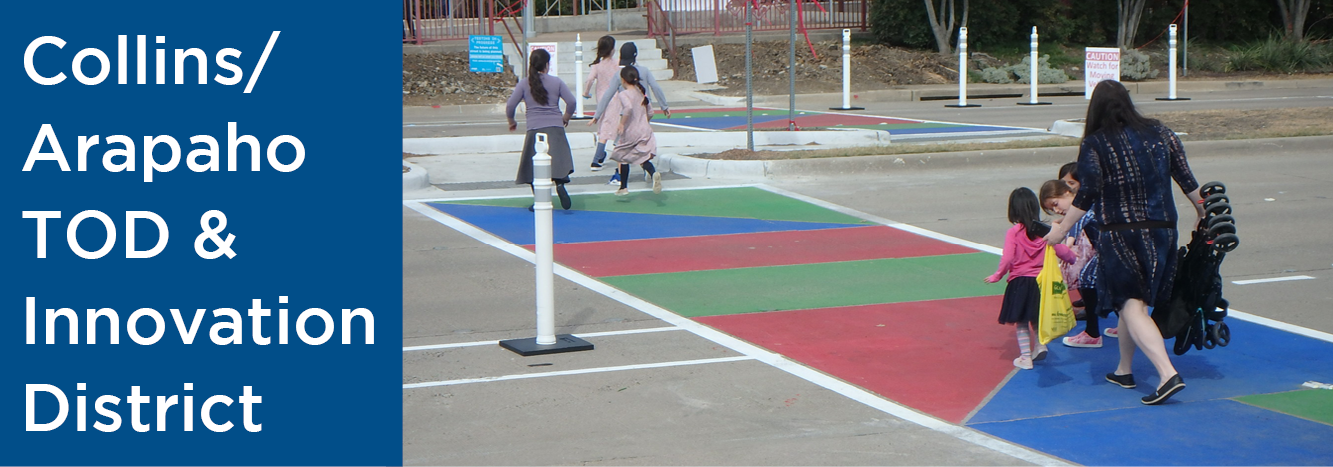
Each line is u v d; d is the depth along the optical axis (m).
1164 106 24.81
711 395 6.29
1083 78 32.28
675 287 9.01
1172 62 26.86
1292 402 6.16
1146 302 6.09
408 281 9.23
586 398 6.24
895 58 32.00
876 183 14.36
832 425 5.81
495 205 12.83
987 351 7.20
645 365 6.88
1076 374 6.71
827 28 34.34
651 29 31.45
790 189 13.90
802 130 18.33
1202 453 5.41
